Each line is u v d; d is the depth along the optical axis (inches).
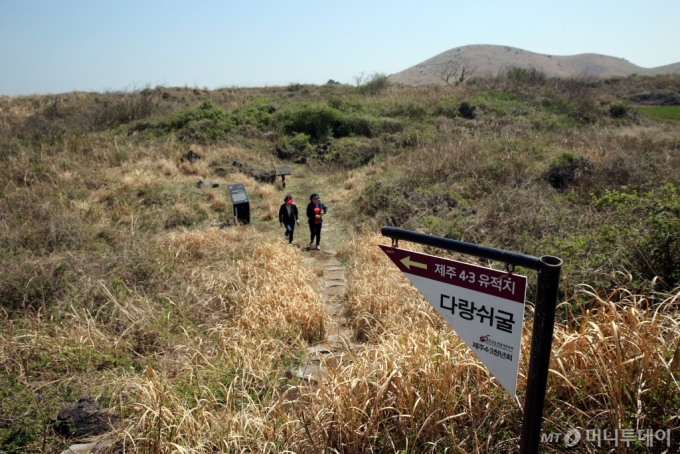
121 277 251.0
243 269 282.0
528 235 269.1
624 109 866.1
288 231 371.9
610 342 126.9
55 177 437.7
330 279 307.6
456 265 87.4
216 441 133.2
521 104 822.5
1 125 832.9
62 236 299.7
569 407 122.4
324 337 224.2
